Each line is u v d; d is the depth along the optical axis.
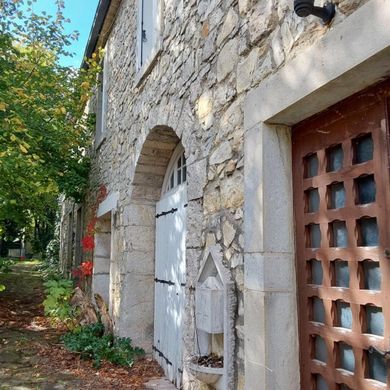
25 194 6.40
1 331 5.67
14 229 9.72
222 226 2.53
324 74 1.62
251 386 1.99
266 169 2.03
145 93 4.41
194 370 2.43
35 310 7.43
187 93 3.21
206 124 2.84
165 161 4.63
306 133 1.97
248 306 2.08
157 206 4.85
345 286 1.70
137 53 4.74
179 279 3.92
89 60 7.10
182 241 3.90
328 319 1.75
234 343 2.28
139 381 3.93
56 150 7.28
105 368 4.25
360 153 1.66
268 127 2.07
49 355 4.59
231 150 2.46
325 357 1.78
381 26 1.37
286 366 1.91
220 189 2.58
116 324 5.03
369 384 1.53
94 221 7.03
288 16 1.92
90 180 8.00
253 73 2.22
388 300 1.47
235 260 2.34
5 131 5.09
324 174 1.83
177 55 3.48
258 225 2.03
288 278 1.98
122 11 5.94
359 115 1.66
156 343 4.56
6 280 11.21
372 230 1.59
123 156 5.36
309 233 1.93
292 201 2.04
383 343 1.48
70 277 10.32
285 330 1.93
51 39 6.39
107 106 6.78
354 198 1.65
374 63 1.44
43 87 6.34
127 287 4.73
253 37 2.23
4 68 5.71
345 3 1.55
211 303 2.42
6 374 3.94
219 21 2.70
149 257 4.86
